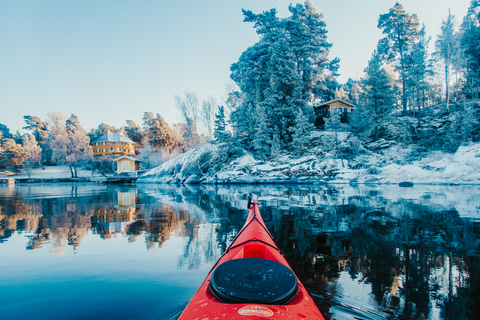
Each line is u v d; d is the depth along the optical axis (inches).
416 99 1387.8
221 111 1604.3
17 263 215.9
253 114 1544.0
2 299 152.9
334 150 1263.5
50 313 136.9
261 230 203.3
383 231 296.0
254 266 109.0
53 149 2704.2
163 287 165.6
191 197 748.6
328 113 1616.6
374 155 1202.0
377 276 173.8
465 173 866.8
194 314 86.0
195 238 289.1
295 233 292.0
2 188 1434.5
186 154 1768.0
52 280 180.1
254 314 82.8
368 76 1449.3
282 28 1750.7
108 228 350.3
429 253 220.2
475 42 1567.4
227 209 501.7
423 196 601.0
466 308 130.4
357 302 138.3
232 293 91.8
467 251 223.3
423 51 1369.3
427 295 146.3
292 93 1498.5
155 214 457.1
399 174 993.5
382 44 1834.4
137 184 1674.5
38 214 476.7
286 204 521.0
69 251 248.4
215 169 1491.1
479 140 1053.8
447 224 324.8
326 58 1884.8
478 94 1509.6
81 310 139.6
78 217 439.5
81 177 2377.0
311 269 187.6
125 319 130.0
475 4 1734.7
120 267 203.3
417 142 1222.3
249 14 1748.3
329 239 266.8
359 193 711.7
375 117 1309.1
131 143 3203.7
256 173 1332.4
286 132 1486.2
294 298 96.1
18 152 2701.8
